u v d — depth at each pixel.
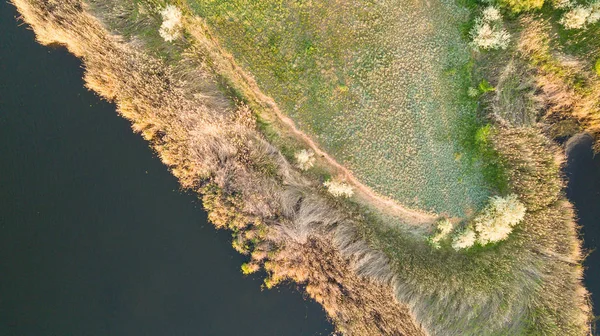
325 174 16.89
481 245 16.80
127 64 16.72
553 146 16.44
